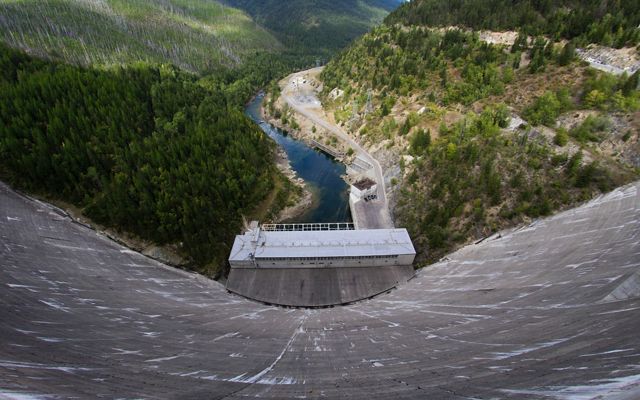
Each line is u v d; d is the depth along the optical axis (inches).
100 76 4857.3
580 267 2363.4
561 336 1528.1
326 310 2701.8
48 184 3545.8
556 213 3149.6
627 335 1341.0
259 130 5442.9
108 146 3887.8
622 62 4603.8
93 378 1204.5
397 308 2476.6
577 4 6053.2
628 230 2556.6
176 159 3964.1
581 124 3754.9
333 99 7288.4
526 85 4763.8
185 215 3376.0
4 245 2556.6
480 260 2952.8
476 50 5841.5
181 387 1224.2
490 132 3956.7
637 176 3213.6
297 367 1493.6
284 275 3083.2
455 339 1717.5
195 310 2363.4
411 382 1266.0
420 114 5231.3
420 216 3631.9
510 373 1221.7
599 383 970.1
